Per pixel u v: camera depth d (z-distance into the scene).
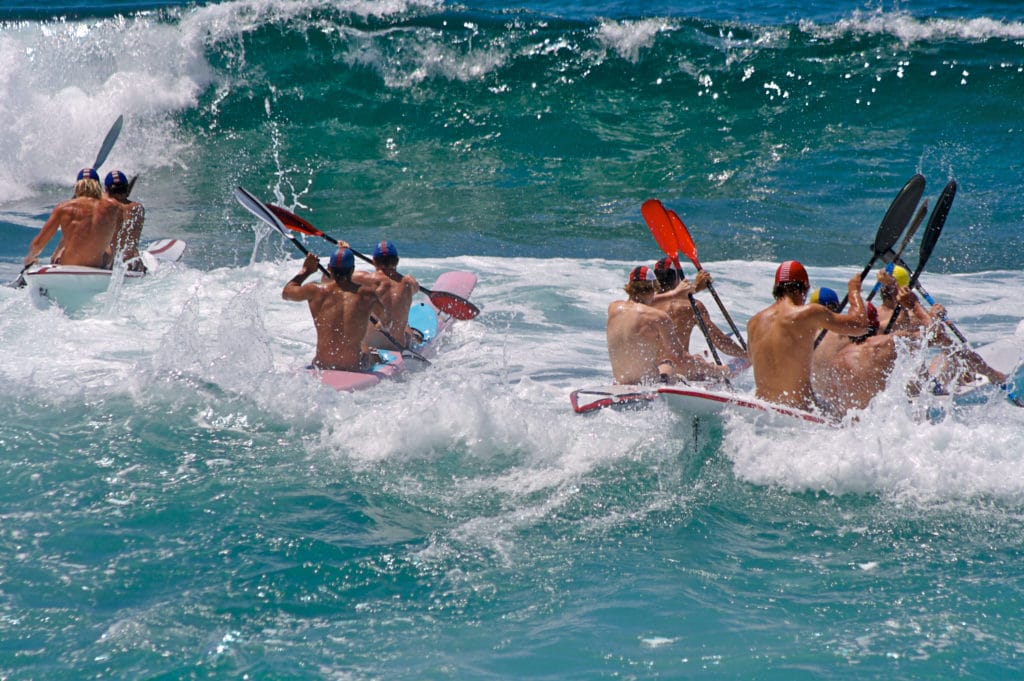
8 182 57.66
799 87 67.81
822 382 25.16
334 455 22.48
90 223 35.66
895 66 68.56
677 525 19.31
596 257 45.28
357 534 18.73
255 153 63.25
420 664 14.33
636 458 22.41
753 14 87.75
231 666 14.22
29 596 16.03
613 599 16.31
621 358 25.69
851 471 20.81
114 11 77.00
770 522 19.44
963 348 26.11
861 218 51.41
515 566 17.58
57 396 25.56
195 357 28.25
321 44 69.69
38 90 64.12
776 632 15.15
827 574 17.16
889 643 14.73
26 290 35.69
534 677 13.92
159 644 14.78
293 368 28.39
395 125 66.94
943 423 22.23
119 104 65.69
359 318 27.95
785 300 22.94
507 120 66.62
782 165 59.44
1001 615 15.51
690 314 27.48
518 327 34.44
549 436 23.17
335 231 50.22
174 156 62.59
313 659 14.45
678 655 14.48
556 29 71.31
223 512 19.39
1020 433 22.27
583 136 64.56
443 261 43.66
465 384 24.62
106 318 33.06
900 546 18.22
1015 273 42.09
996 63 68.50
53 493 19.91
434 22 71.62
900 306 25.55
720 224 50.78
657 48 70.19
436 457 22.41
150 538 18.20
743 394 23.62
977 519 19.23
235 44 69.12
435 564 17.58
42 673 13.97
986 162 58.44
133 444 22.61
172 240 43.28
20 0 85.38
